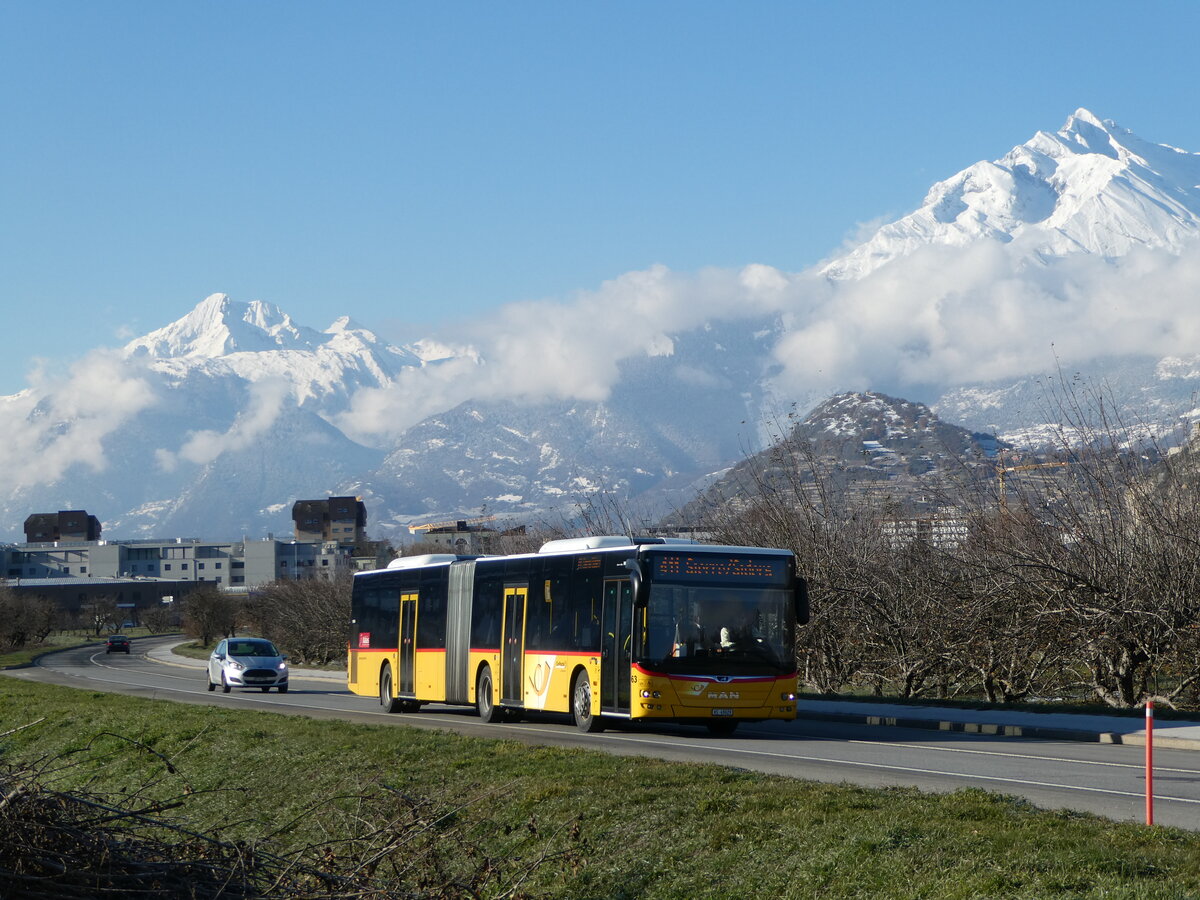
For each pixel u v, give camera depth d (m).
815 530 33.84
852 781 15.27
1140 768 16.88
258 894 8.56
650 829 12.26
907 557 32.44
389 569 34.62
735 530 36.09
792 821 11.65
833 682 34.84
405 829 10.20
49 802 8.15
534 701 25.97
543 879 11.65
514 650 26.94
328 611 80.56
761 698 22.34
